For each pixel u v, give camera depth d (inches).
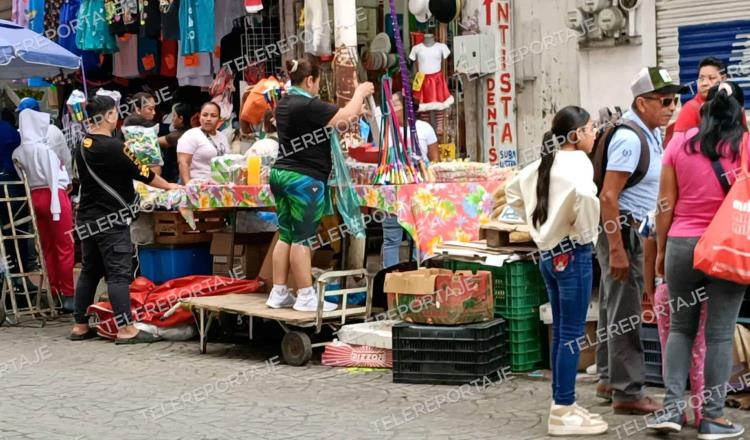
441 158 466.9
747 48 386.9
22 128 452.8
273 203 370.0
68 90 597.6
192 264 431.2
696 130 243.6
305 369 339.6
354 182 360.5
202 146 440.5
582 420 253.1
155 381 329.1
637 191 263.9
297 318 341.1
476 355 307.3
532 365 324.8
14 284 487.2
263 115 438.6
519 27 456.8
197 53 514.0
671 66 406.0
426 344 312.2
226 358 361.7
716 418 244.7
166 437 264.7
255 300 375.2
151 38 535.5
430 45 468.1
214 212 424.5
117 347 386.3
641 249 267.3
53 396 313.1
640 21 410.0
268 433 264.7
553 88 448.8
